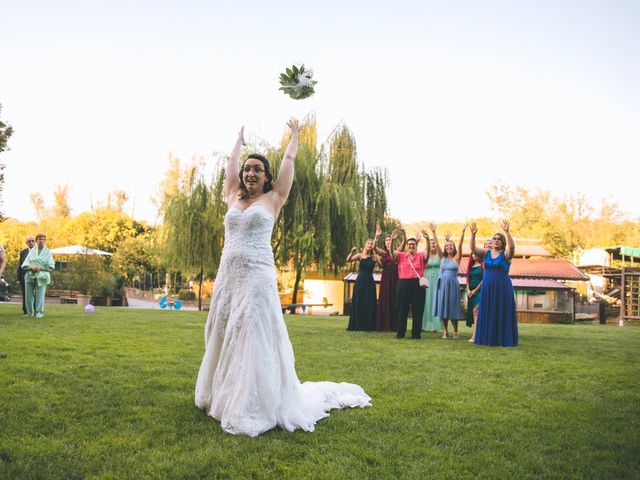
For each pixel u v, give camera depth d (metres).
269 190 4.30
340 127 24.44
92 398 4.39
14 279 29.47
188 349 7.26
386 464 3.13
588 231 47.38
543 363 6.82
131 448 3.28
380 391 5.00
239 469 3.01
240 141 4.60
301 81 4.45
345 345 8.46
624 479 2.98
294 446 3.39
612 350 8.48
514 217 48.59
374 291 11.78
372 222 24.59
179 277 43.25
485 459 3.23
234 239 4.03
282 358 3.88
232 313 3.90
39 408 4.05
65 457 3.11
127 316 13.59
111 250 47.91
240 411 3.63
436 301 10.54
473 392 5.00
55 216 66.94
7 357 6.12
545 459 3.26
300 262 24.56
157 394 4.59
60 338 8.02
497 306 8.98
